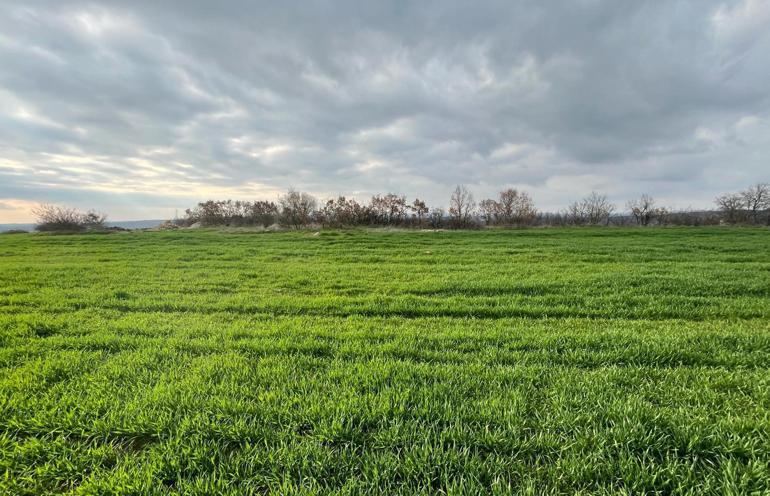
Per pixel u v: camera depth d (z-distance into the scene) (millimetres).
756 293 8398
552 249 19047
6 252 18656
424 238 26469
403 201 47906
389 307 7254
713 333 5184
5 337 5277
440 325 6094
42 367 4129
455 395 3412
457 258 16016
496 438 2730
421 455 2576
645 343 4676
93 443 2848
